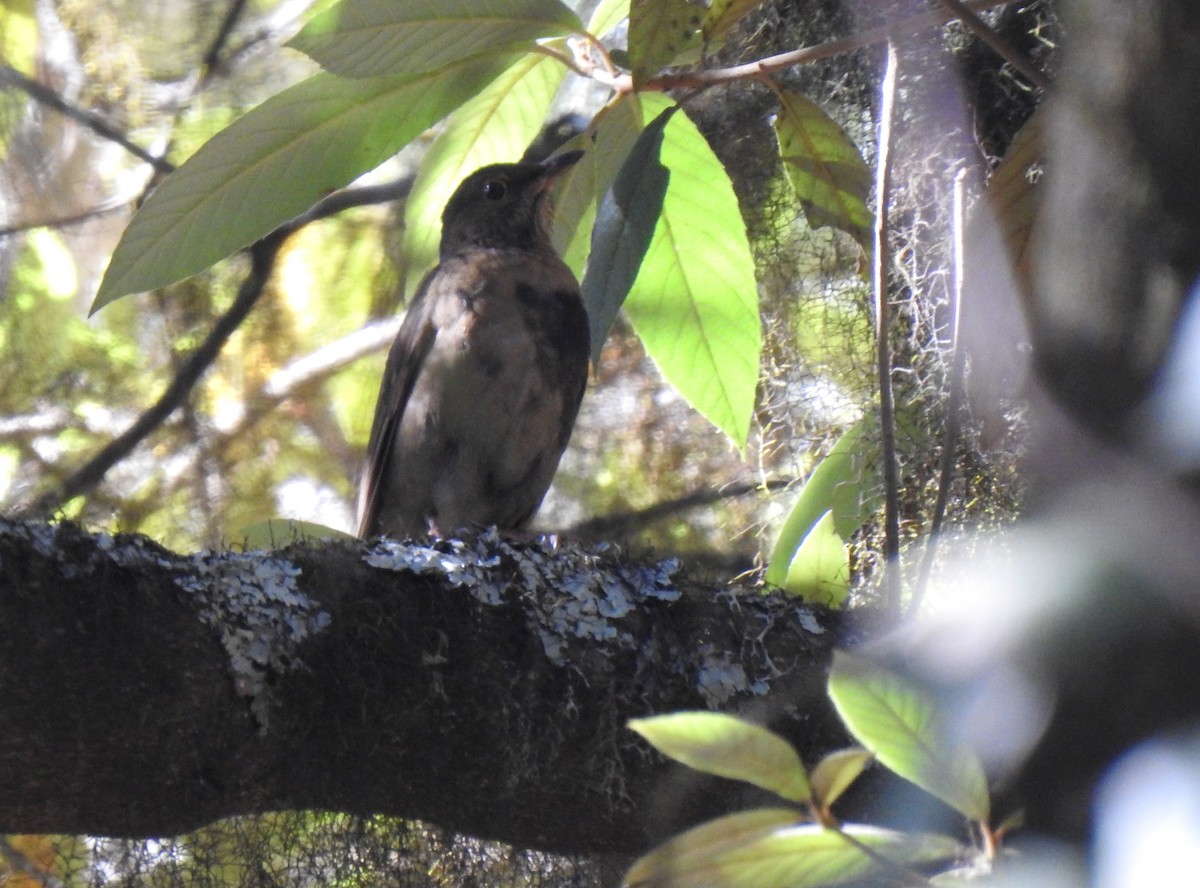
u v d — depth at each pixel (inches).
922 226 322.7
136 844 236.1
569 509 480.7
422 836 245.8
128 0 473.1
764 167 389.1
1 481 476.1
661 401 482.3
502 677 224.4
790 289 383.2
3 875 326.3
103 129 468.1
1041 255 103.3
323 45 229.6
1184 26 97.6
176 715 201.6
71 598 195.3
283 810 222.2
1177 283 93.4
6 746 192.7
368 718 217.0
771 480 406.9
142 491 484.1
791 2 362.9
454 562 229.6
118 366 491.8
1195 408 86.1
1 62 477.1
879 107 333.1
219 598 209.6
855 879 139.7
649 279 275.7
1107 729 88.4
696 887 138.8
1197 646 85.3
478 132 285.6
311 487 495.5
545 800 229.0
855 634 241.3
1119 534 88.7
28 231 487.5
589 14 441.1
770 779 136.1
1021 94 315.9
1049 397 97.3
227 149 245.6
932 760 127.5
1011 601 94.4
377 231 503.2
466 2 231.9
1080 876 90.3
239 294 490.0
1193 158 95.9
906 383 322.0
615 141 272.8
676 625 235.9
